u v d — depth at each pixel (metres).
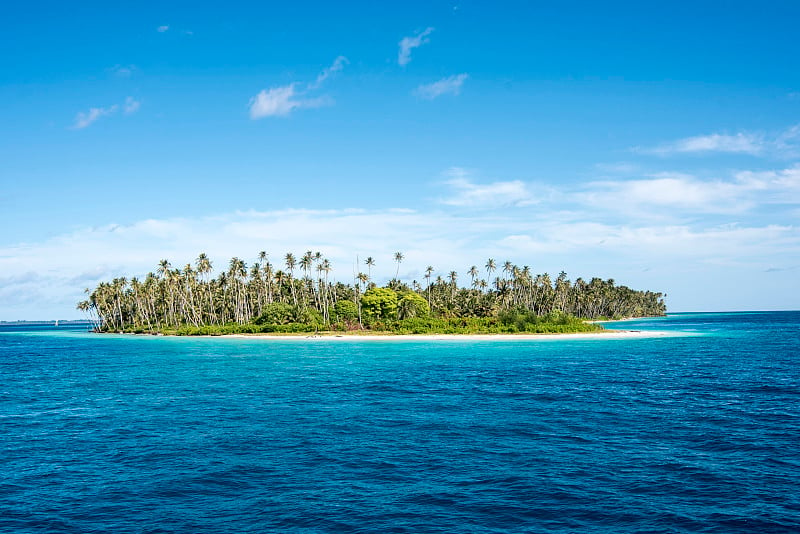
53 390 48.00
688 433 28.05
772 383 46.44
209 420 32.69
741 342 103.50
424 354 83.25
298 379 52.81
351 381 50.69
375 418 32.44
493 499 18.80
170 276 161.00
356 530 16.45
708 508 17.84
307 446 26.00
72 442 27.88
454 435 27.88
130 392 45.69
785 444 25.72
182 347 108.81
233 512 18.03
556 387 45.16
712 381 48.19
